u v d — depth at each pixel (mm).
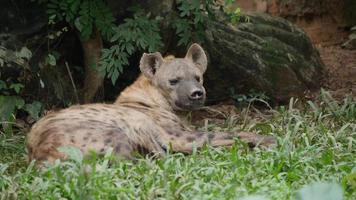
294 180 8227
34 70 12703
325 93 12898
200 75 11133
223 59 13953
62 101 13102
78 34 12984
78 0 12336
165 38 12992
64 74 13305
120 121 9602
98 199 7305
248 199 4973
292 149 9320
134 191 7586
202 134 10062
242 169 8391
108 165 8680
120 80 13625
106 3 12719
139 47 12680
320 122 11391
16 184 7891
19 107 12180
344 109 12242
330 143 10086
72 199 7359
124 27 12500
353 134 10500
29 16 12711
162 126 10195
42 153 8828
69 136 8977
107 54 12555
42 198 7457
